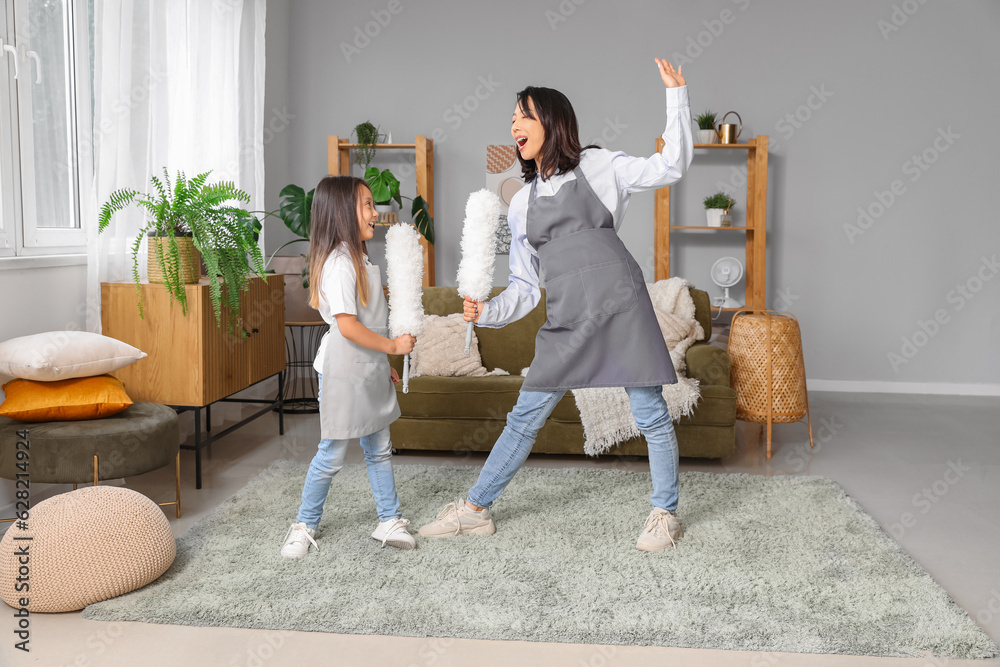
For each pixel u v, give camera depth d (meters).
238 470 3.26
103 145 2.91
